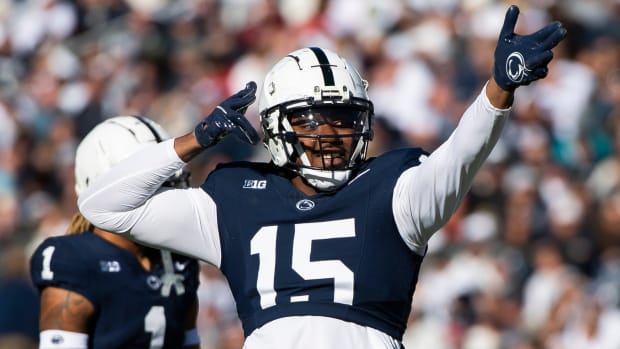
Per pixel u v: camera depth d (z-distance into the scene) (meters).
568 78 36.09
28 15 48.75
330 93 12.57
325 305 12.04
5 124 42.06
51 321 14.64
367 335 12.10
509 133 34.16
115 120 15.38
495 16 37.84
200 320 30.66
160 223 12.62
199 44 43.91
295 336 11.97
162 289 15.03
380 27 39.94
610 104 36.19
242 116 12.26
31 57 47.91
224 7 45.06
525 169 33.22
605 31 38.88
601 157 34.62
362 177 12.43
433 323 29.86
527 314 29.95
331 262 12.12
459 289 29.89
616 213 31.09
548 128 34.69
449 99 36.28
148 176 12.45
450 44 37.97
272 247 12.34
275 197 12.60
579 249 30.86
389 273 12.16
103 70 43.94
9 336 25.42
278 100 12.72
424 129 35.50
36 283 14.91
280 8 43.09
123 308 14.84
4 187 40.31
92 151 15.09
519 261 30.92
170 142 12.55
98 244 14.92
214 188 12.90
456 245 31.45
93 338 14.82
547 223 31.61
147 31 44.97
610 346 28.03
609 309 28.55
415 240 12.17
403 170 12.33
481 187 32.69
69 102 43.34
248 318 12.41
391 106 36.50
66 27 47.34
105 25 46.78
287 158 12.75
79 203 12.80
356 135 12.59
